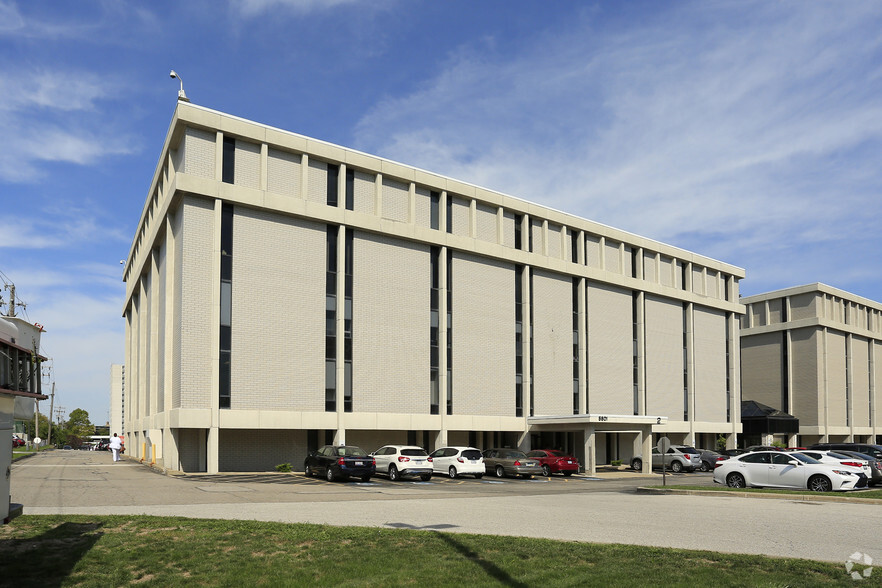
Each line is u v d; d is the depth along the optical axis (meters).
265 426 31.89
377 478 30.39
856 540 12.27
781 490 23.19
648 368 51.34
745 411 63.69
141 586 8.66
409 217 38.56
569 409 45.31
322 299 34.75
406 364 37.56
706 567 9.60
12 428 12.69
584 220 47.94
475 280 41.56
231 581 8.85
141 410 48.12
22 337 13.12
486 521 14.66
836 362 70.12
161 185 38.47
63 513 14.89
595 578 8.97
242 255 32.56
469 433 42.47
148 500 18.33
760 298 72.94
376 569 9.48
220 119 32.22
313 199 35.09
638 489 24.42
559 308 45.84
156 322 40.09
